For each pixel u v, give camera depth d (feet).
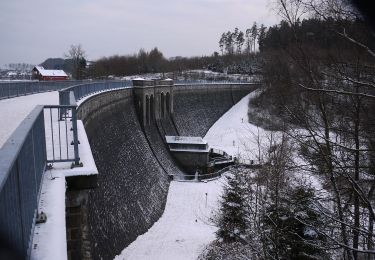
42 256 13.19
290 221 37.47
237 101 337.72
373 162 29.73
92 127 93.81
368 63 23.80
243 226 60.90
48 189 19.33
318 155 28.58
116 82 140.26
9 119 50.83
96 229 67.46
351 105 28.63
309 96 28.81
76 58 301.63
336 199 30.50
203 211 114.93
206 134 242.58
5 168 9.06
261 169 49.42
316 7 21.34
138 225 93.35
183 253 84.33
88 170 22.49
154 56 434.71
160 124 186.91
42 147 21.56
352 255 29.53
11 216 10.52
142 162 128.57
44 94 104.99
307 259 37.99
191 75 417.49
